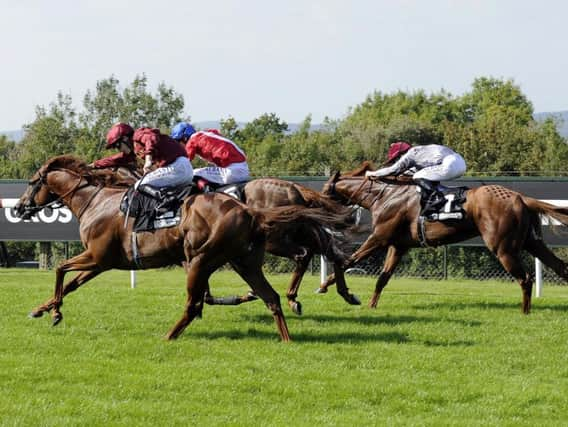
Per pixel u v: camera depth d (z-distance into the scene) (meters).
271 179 10.57
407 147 11.80
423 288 14.91
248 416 6.71
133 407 6.83
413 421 6.69
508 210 10.86
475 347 9.03
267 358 8.41
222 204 8.86
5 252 20.03
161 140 9.44
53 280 15.75
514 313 11.08
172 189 9.34
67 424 6.41
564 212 10.93
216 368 8.00
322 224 9.00
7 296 12.07
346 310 11.21
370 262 17.45
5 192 16.27
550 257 11.38
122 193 9.70
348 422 6.62
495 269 17.02
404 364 8.30
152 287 14.23
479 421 6.71
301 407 7.01
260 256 9.07
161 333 9.54
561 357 8.68
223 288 14.06
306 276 17.06
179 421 6.55
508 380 7.83
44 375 7.68
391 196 11.49
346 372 7.99
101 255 9.52
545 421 6.77
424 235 11.30
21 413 6.63
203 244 8.84
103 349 8.71
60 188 9.91
